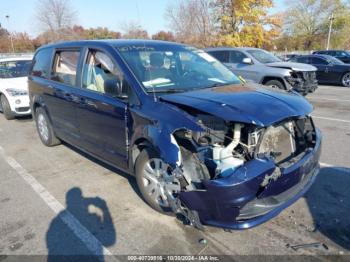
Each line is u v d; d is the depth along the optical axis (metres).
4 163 5.04
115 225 3.20
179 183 2.80
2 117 8.63
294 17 51.16
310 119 3.39
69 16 39.12
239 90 3.36
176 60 4.01
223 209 2.56
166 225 3.16
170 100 3.06
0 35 49.19
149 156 3.19
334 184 3.90
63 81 4.75
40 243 2.97
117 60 3.64
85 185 4.12
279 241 2.87
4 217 3.42
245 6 28.06
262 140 2.71
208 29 29.75
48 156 5.29
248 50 10.51
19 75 8.58
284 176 2.69
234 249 2.78
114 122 3.62
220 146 2.73
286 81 9.28
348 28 47.84
